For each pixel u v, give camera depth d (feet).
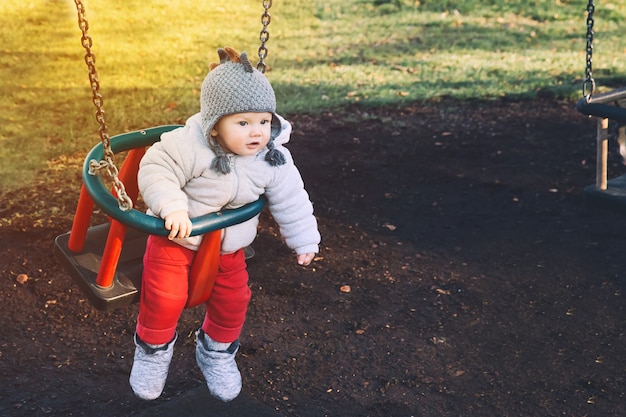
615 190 16.47
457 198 22.43
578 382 14.51
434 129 27.86
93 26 39.24
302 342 15.72
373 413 13.75
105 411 13.62
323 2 46.39
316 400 14.07
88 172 9.40
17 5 41.52
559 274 18.26
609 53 37.83
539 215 21.30
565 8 45.57
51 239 19.20
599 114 15.30
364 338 15.88
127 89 30.63
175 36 38.81
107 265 9.81
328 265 18.62
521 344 15.69
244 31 40.55
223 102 8.76
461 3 46.11
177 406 13.71
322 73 34.27
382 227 20.67
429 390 14.37
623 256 18.98
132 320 16.26
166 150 9.05
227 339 10.59
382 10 45.29
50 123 26.71
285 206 9.73
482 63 36.14
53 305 16.66
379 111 29.60
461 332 16.10
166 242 9.55
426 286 17.80
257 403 13.89
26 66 32.94
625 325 16.24
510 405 13.93
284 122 9.62
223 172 9.04
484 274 18.33
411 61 36.40
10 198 21.15
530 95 31.40
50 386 14.25
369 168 24.40
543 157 25.31
